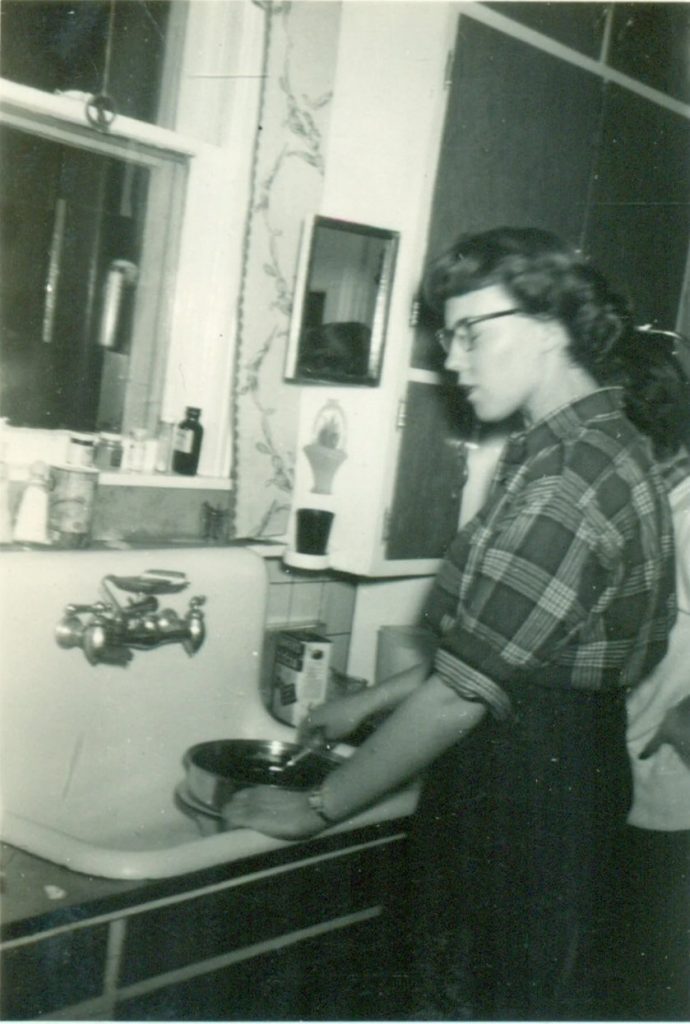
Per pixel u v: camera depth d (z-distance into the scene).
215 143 1.83
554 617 1.10
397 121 1.83
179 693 1.59
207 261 1.83
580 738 1.20
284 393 1.94
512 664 1.10
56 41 1.63
